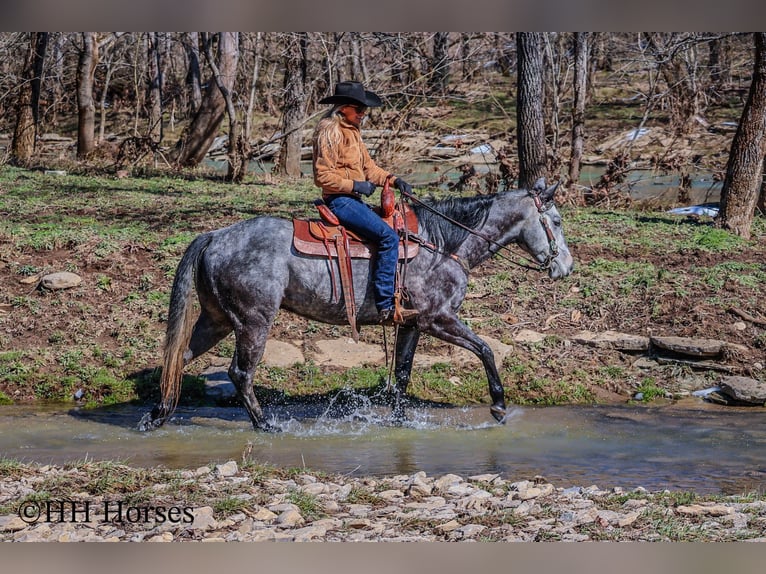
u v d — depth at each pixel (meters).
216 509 6.20
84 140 26.89
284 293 8.77
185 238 13.93
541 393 10.53
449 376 10.74
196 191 19.62
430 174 26.91
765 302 12.52
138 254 13.30
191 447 8.38
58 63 40.25
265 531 5.80
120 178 21.58
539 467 7.99
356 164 8.67
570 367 11.09
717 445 8.77
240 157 22.19
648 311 12.33
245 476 7.11
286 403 10.10
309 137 32.38
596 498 6.80
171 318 8.75
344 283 8.71
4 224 14.49
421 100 26.89
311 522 6.09
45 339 11.04
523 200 9.38
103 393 10.14
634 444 8.78
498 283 13.08
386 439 8.84
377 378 10.51
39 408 9.73
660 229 16.53
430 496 6.80
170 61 45.38
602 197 20.50
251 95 22.81
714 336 11.71
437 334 9.20
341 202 8.68
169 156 26.25
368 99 8.62
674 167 24.84
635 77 41.72
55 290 11.92
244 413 9.81
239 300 8.67
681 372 11.16
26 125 26.38
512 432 9.16
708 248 15.03
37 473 7.09
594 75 40.16
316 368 10.66
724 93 36.66
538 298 12.72
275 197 19.02
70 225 14.79
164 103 40.94
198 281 8.91
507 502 6.66
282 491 6.73
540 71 18.45
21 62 33.66
